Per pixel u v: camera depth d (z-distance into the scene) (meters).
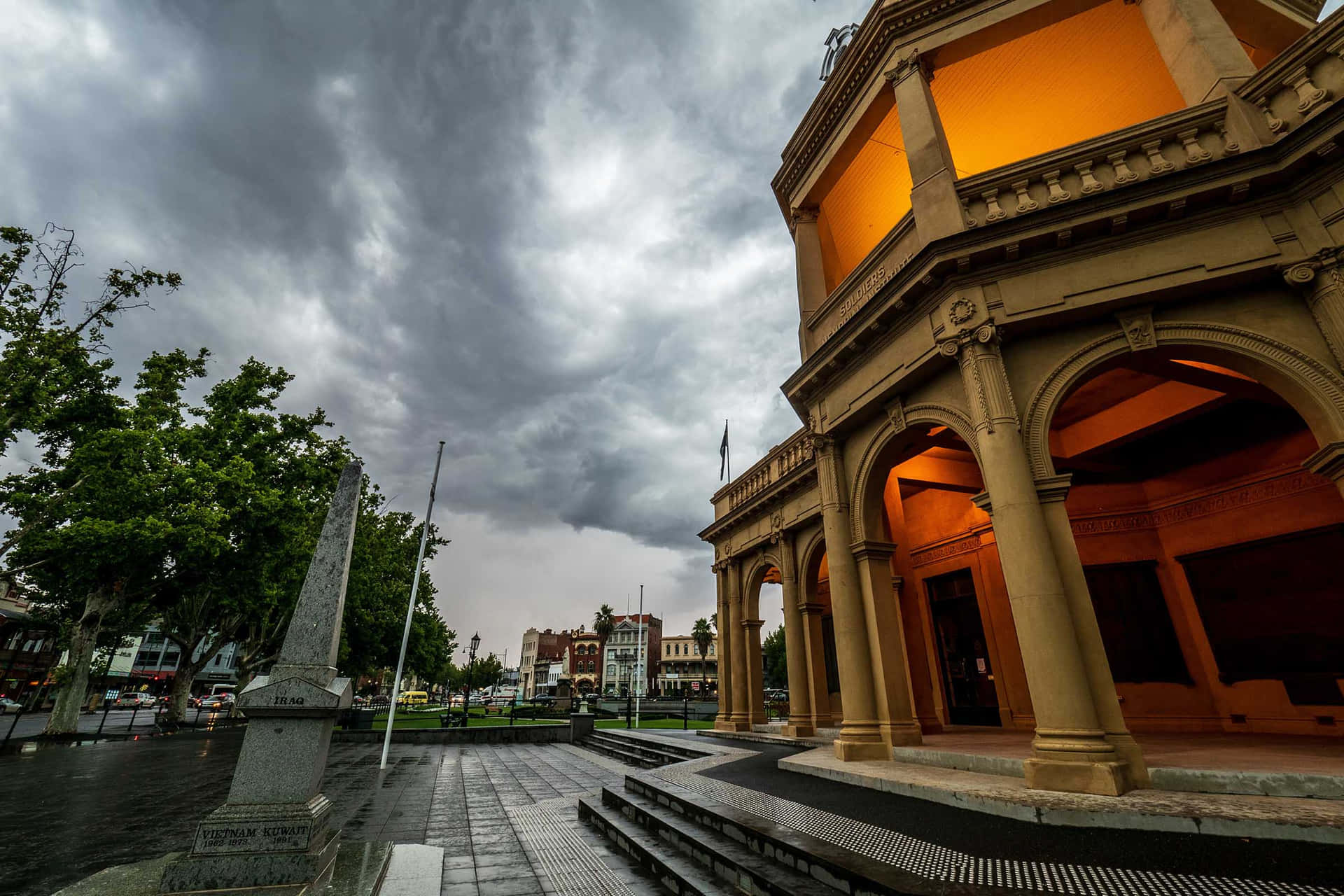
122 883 3.90
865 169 13.02
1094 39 10.37
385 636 33.53
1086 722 5.72
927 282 7.91
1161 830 4.37
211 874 3.83
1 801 8.62
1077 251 7.23
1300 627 9.47
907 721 8.55
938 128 9.05
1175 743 8.10
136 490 19.17
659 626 104.88
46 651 51.09
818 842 4.58
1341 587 9.05
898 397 8.91
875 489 9.64
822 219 14.73
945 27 9.76
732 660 19.17
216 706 43.94
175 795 9.20
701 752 12.20
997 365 7.25
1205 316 6.66
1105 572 12.00
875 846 4.42
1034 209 7.36
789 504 16.39
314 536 26.97
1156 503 11.89
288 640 4.74
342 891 3.84
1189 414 9.90
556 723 24.81
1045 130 12.17
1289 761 5.75
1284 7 9.47
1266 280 6.52
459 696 87.69
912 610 12.12
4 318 18.00
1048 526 6.59
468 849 6.21
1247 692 10.05
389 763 14.71
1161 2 8.41
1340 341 5.88
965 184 8.15
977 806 5.30
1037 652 6.12
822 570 19.64
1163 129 7.21
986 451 7.00
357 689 61.25
